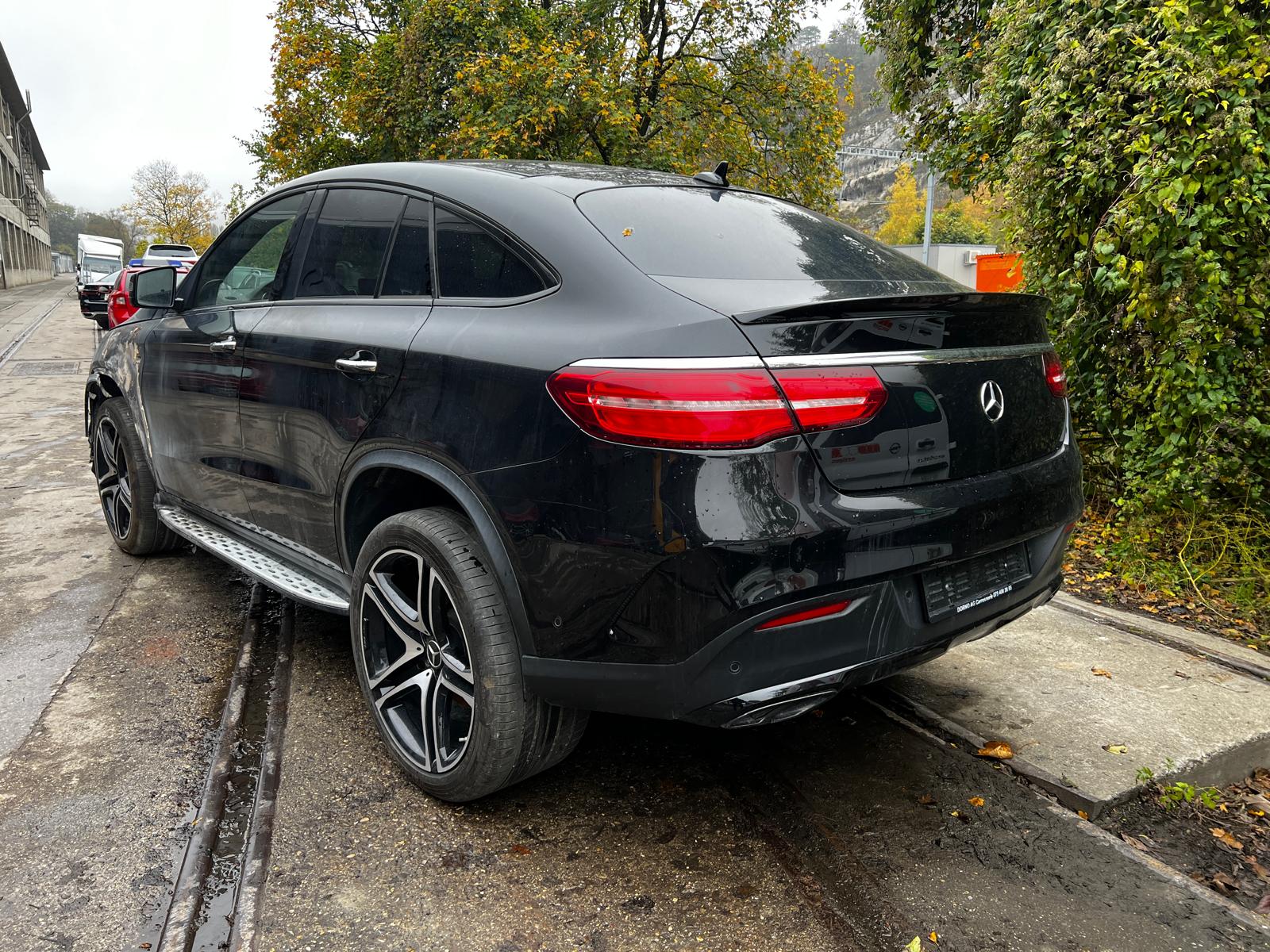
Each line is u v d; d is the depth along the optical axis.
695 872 2.10
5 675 3.11
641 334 1.89
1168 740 2.64
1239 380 4.12
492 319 2.21
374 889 2.01
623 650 1.90
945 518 2.00
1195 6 4.06
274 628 3.57
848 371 1.87
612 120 12.20
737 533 1.76
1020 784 2.48
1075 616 3.66
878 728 2.78
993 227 6.13
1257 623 3.62
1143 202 4.11
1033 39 5.12
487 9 14.44
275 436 2.95
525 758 2.21
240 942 1.83
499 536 2.07
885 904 1.99
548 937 1.87
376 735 2.71
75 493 5.74
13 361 14.15
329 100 19.05
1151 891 2.05
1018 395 2.27
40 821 2.26
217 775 2.47
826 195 16.09
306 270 3.00
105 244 33.69
